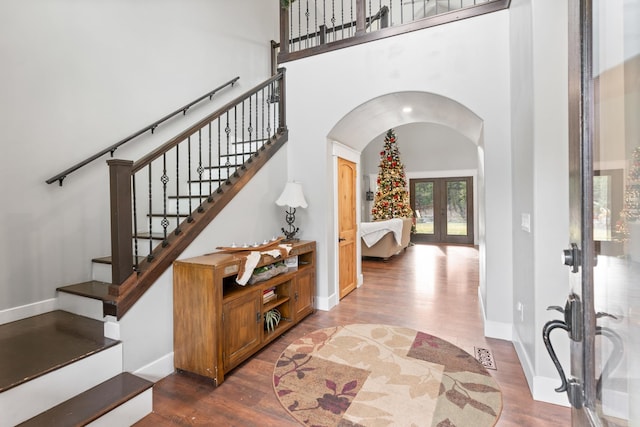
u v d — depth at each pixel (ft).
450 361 8.11
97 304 7.62
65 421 5.16
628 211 2.44
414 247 28.60
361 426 5.77
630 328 2.43
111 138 9.92
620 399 2.41
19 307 7.76
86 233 9.14
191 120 13.00
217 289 7.18
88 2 9.33
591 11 2.50
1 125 7.52
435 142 31.53
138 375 6.92
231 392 6.86
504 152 9.21
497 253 9.39
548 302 6.40
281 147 12.18
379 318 11.11
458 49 9.76
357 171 15.39
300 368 7.82
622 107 2.42
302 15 20.40
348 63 11.44
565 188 6.26
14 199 7.73
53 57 8.48
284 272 10.18
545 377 6.44
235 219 9.87
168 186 11.98
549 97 6.35
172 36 12.17
